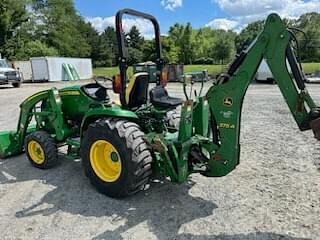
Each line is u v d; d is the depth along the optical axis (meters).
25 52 39.41
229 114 2.97
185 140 3.18
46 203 3.32
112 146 3.25
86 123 3.68
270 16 2.68
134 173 3.15
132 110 3.61
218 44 57.72
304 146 5.08
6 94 15.35
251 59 2.81
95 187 3.54
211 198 3.33
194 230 2.75
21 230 2.81
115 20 3.35
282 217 2.92
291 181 3.71
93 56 68.75
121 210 3.12
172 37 68.06
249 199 3.29
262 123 6.96
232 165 3.05
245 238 2.62
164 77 3.95
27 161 4.71
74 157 4.11
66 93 4.39
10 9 37.47
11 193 3.59
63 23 47.12
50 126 4.63
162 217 2.97
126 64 3.48
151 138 3.14
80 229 2.81
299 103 2.68
